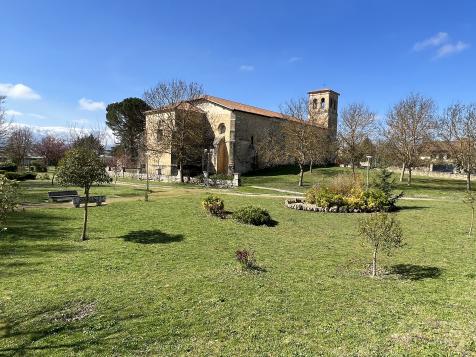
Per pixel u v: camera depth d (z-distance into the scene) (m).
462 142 37.00
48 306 7.89
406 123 40.56
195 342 6.24
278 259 11.85
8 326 6.96
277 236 15.57
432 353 5.74
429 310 7.49
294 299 8.19
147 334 6.54
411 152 40.44
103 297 8.41
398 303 7.92
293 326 6.81
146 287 9.09
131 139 71.69
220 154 54.84
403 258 11.88
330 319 7.11
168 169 53.69
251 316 7.27
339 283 9.34
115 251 12.83
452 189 36.09
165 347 6.07
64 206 22.47
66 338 6.43
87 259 11.78
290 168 56.91
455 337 6.28
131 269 10.83
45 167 58.75
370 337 6.33
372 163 50.03
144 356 5.79
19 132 62.53
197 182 44.03
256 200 27.22
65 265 11.11
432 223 18.00
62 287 9.16
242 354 5.81
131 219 18.92
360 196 22.36
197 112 54.25
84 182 14.34
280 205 24.58
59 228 16.33
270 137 59.00
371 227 10.09
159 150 50.03
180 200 26.06
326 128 48.72
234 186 39.19
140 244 13.91
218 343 6.19
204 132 55.59
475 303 7.85
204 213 20.88
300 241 14.60
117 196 28.89
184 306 7.81
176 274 10.29
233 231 16.47
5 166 52.03
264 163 57.59
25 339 6.42
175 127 48.28
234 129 54.12
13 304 8.04
